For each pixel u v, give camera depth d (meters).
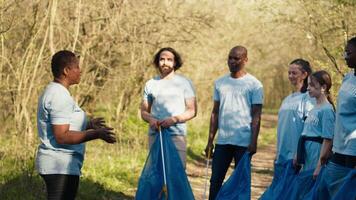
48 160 6.39
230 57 8.98
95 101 15.78
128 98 17.12
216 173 9.03
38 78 12.77
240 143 8.93
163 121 8.59
